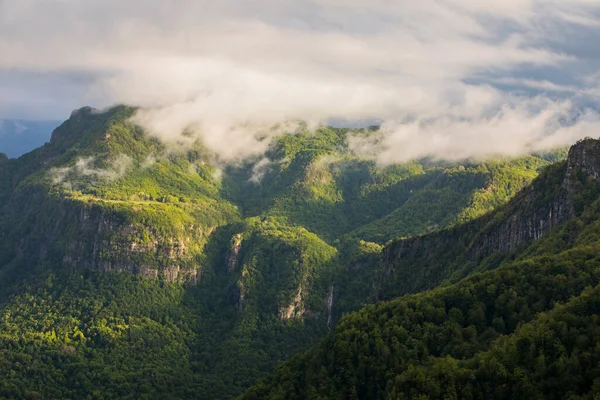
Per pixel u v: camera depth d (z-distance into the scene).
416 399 153.88
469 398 150.75
